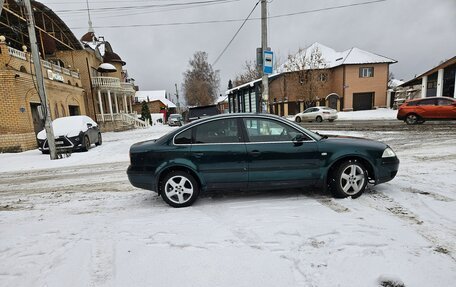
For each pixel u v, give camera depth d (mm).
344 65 32938
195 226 3549
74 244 3195
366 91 33688
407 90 33250
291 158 4316
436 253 2707
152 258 2812
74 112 21969
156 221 3787
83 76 26344
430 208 3850
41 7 19297
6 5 16391
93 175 7414
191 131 4418
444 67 24922
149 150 4352
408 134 12039
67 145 11750
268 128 4434
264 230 3326
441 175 5547
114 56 34625
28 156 11656
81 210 4477
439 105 14766
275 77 33812
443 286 2260
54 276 2588
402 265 2527
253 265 2619
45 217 4207
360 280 2367
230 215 3867
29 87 14594
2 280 2564
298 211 3902
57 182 6793
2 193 5938
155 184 4348
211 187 4379
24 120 13930
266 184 4391
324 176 4379
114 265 2719
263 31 9938
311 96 31297
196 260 2740
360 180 4387
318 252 2797
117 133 24859
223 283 2385
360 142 4488
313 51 32844
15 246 3207
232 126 4422
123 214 4168
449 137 10680
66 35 23531
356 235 3104
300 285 2326
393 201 4176
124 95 32156
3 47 13102
